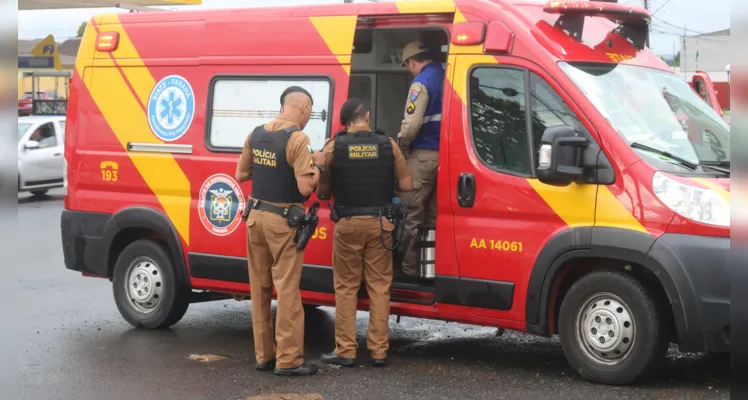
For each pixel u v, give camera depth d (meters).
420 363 6.18
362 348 6.69
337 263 6.07
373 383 5.64
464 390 5.44
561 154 5.27
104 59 7.47
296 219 5.75
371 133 5.96
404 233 6.60
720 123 6.04
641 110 5.67
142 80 7.26
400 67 7.63
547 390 5.39
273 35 6.69
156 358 6.38
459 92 5.91
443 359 6.30
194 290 7.51
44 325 7.59
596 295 5.43
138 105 7.26
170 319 7.29
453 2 6.04
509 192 5.65
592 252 5.33
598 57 5.84
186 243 6.99
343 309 6.07
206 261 6.88
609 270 5.42
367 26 6.41
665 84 6.07
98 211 7.45
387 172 5.97
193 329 7.43
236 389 5.54
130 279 7.43
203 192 6.89
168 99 7.11
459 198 5.84
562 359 6.25
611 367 5.38
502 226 5.69
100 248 7.43
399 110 7.86
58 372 5.97
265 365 6.01
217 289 6.94
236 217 6.73
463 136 5.86
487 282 5.74
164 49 7.19
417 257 6.47
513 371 5.91
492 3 5.92
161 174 7.10
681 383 5.48
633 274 5.38
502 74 5.78
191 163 6.95
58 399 5.33
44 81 37.03
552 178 5.30
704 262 5.01
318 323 7.71
